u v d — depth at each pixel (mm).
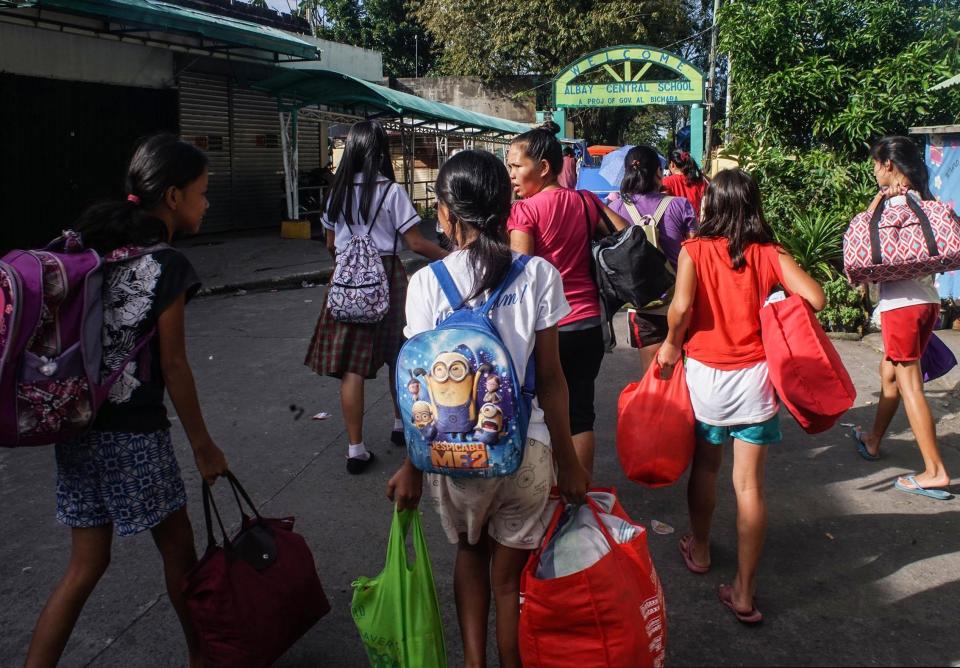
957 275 7258
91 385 2213
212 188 14625
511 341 2217
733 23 8742
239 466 4527
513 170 3660
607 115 30375
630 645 2191
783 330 2904
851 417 5180
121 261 2318
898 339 4008
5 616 3119
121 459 2344
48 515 3969
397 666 2389
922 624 2998
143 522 2383
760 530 2992
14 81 10680
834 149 8469
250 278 10203
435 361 2133
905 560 3443
